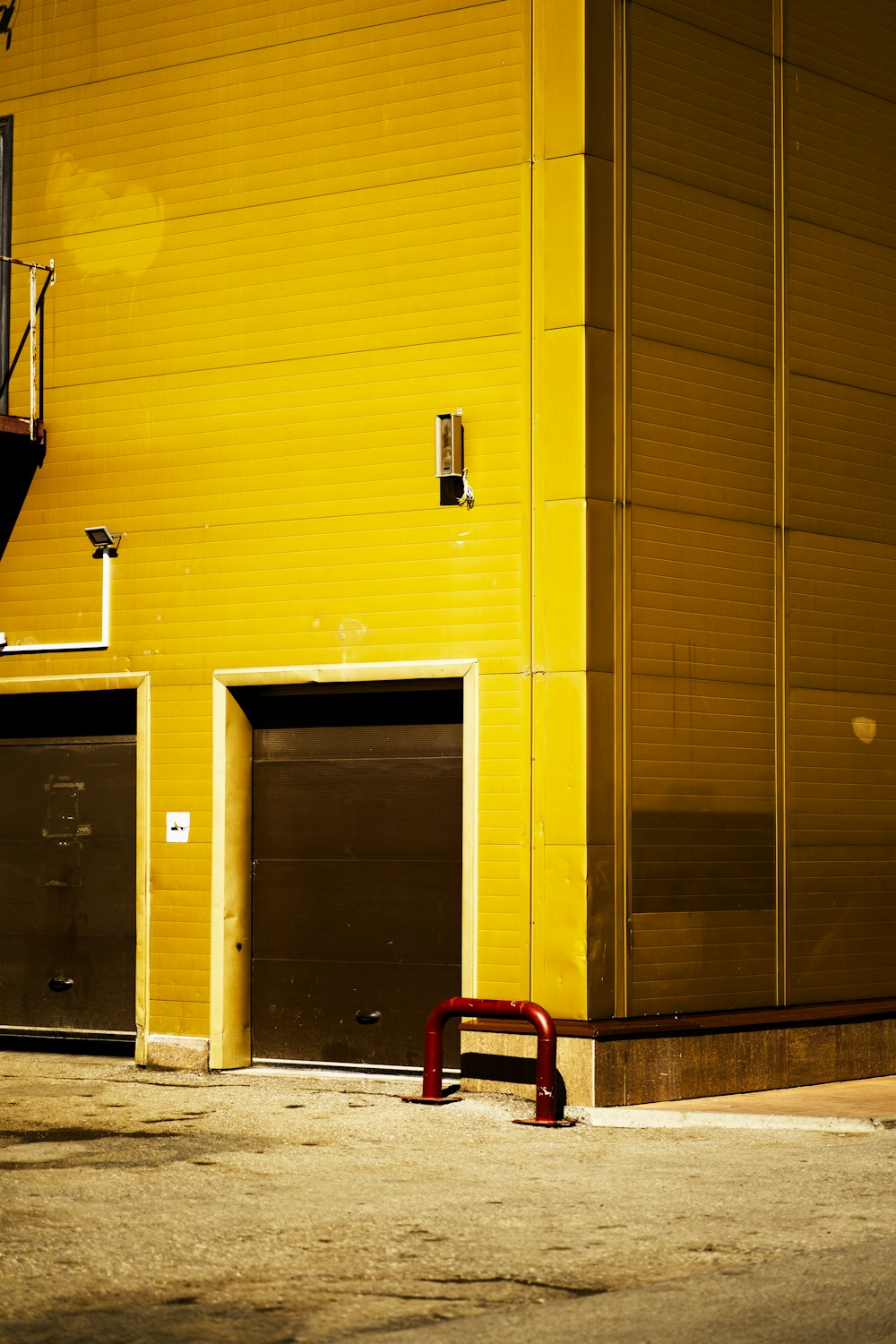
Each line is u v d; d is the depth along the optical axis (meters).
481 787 12.76
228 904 13.95
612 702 12.53
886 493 14.66
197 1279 7.45
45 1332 6.66
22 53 15.36
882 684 14.49
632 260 12.86
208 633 14.13
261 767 14.18
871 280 14.61
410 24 13.44
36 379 15.08
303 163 13.91
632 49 12.96
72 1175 9.64
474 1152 10.52
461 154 13.18
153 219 14.59
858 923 14.12
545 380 12.68
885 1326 6.72
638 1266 7.70
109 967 14.88
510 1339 6.59
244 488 14.03
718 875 13.12
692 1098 12.58
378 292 13.50
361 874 13.75
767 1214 8.73
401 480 13.33
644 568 12.80
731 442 13.45
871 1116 11.68
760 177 13.77
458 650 12.97
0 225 15.37
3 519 15.19
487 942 12.65
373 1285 7.36
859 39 14.62
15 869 15.35
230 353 14.16
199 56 14.45
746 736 13.41
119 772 14.94
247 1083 13.34
